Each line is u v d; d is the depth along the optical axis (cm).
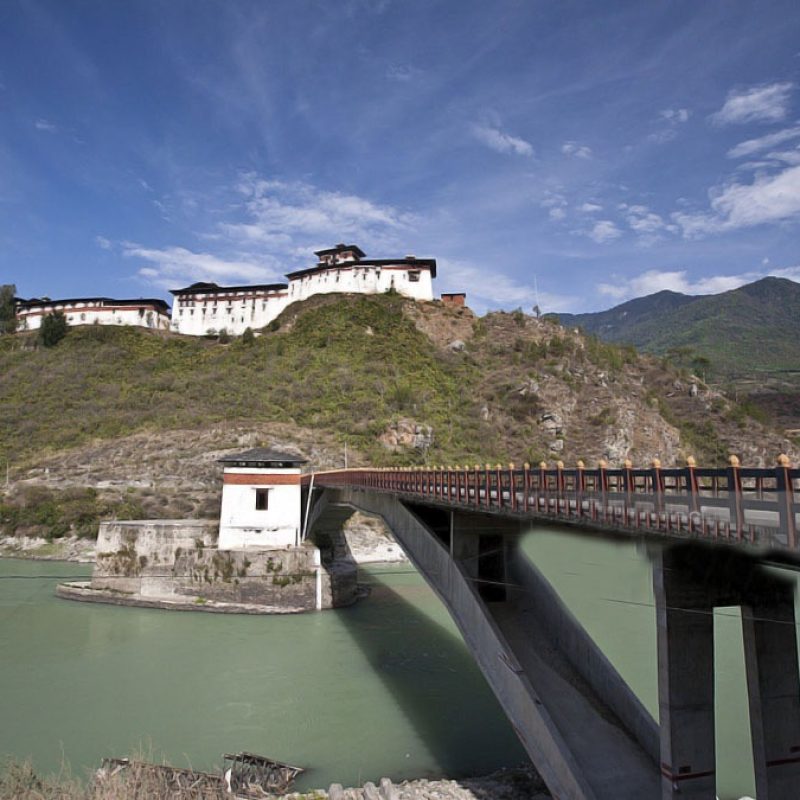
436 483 2516
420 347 12212
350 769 2302
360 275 13750
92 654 3631
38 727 2644
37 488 7538
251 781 2134
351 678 3250
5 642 3850
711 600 1306
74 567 6228
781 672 1284
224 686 3133
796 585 1199
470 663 3503
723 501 1141
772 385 16588
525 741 1769
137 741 2517
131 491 7581
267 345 12106
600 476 1473
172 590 4847
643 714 1658
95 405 10269
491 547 2214
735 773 2009
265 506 5044
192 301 14150
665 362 13825
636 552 1394
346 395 10225
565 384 11394
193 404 10106
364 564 6775
